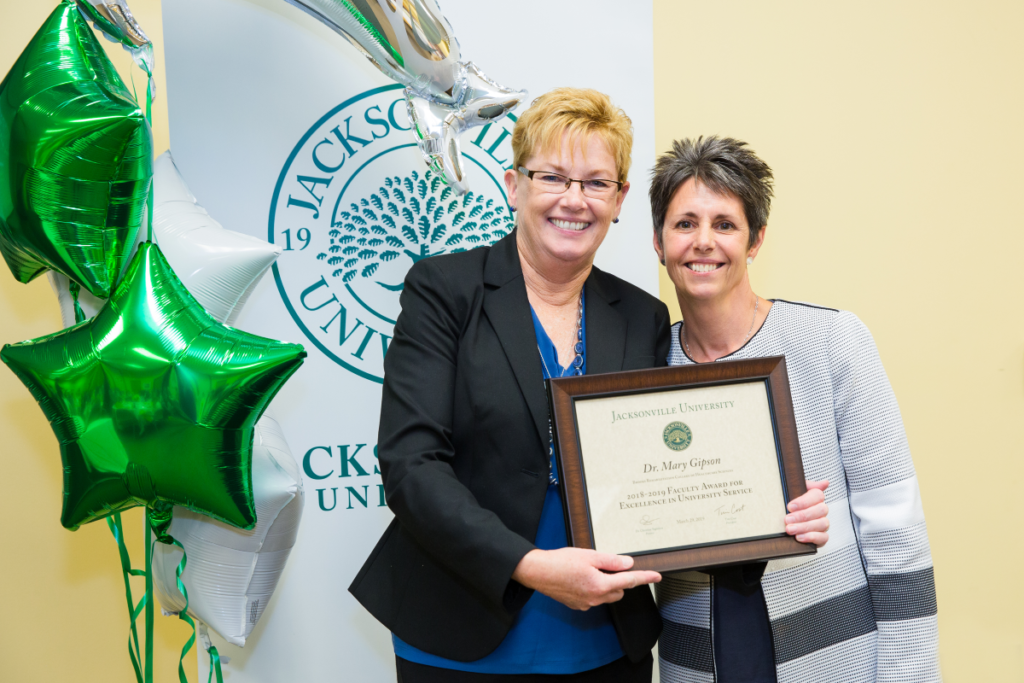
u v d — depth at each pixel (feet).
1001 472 7.45
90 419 4.00
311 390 5.62
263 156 5.52
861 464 4.18
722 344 4.50
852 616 4.17
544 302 4.48
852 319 4.30
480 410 4.03
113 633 6.59
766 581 4.10
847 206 7.18
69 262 4.08
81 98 3.93
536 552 3.56
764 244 7.13
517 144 4.30
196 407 3.95
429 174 5.79
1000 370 7.41
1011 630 7.41
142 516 6.61
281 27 5.52
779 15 7.04
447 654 3.97
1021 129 7.33
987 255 7.36
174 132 5.41
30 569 6.50
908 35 7.16
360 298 5.69
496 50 5.77
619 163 4.22
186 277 4.58
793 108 7.08
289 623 5.59
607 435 3.92
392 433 4.01
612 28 5.86
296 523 4.97
